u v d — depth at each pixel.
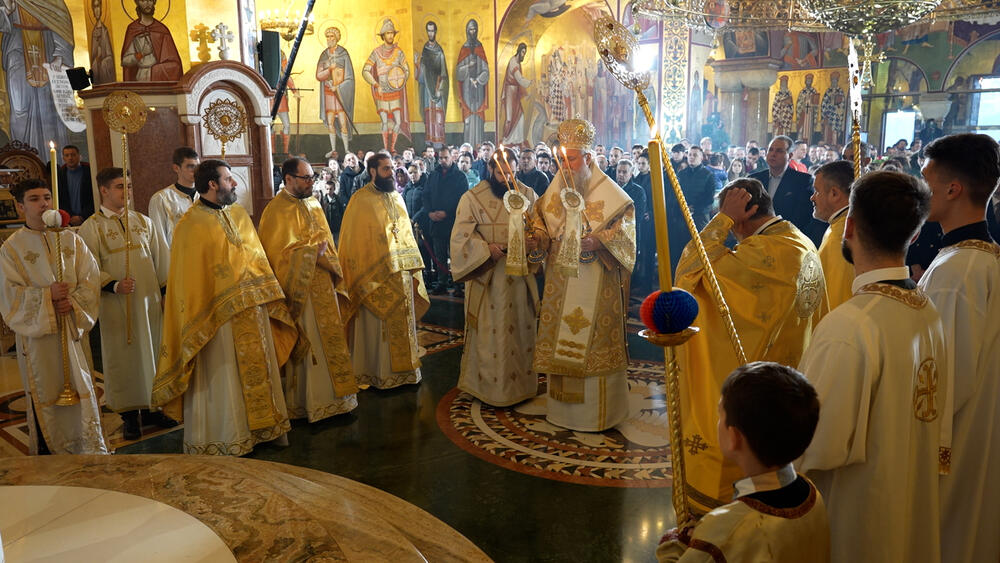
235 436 4.44
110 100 4.62
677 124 13.20
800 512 1.35
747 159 12.94
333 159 12.34
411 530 3.01
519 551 3.39
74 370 4.15
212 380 4.46
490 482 4.12
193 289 4.32
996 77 18.33
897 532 1.86
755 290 3.00
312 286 5.09
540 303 5.39
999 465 2.24
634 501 3.86
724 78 16.52
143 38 7.13
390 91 13.73
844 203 3.42
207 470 2.63
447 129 14.09
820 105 19.12
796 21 5.09
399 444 4.71
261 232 5.09
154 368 5.10
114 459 2.77
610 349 4.79
